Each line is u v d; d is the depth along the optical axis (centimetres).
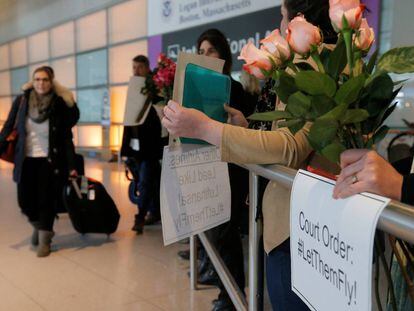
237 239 211
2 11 1329
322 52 72
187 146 122
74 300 239
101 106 977
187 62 118
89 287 257
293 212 76
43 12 1154
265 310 209
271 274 109
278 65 73
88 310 227
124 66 911
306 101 67
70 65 1085
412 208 51
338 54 67
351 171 64
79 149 1057
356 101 67
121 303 235
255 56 73
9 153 324
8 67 1395
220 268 147
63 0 1064
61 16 1083
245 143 93
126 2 870
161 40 781
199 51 238
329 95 64
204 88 117
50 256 314
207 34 235
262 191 116
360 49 66
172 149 117
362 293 55
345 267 59
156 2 780
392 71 61
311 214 69
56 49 1131
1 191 561
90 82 1022
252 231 117
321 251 66
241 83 248
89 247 335
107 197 341
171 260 305
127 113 355
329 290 64
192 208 126
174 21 742
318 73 62
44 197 314
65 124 322
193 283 253
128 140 362
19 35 1296
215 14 651
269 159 93
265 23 572
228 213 143
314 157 101
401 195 60
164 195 116
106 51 952
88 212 331
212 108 123
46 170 314
